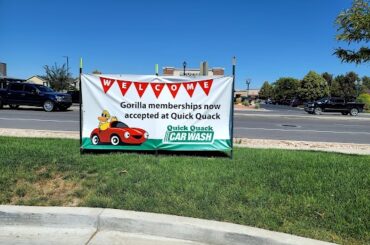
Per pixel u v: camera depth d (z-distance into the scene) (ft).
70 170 21.50
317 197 18.28
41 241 14.76
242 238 14.53
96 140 27.14
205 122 27.30
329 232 15.02
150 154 27.35
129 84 27.17
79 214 15.98
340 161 26.32
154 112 27.25
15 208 16.46
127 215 15.90
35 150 26.43
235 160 25.79
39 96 83.15
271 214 16.43
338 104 119.55
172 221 15.39
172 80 27.17
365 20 24.62
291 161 25.75
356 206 17.22
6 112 75.05
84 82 27.12
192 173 21.65
